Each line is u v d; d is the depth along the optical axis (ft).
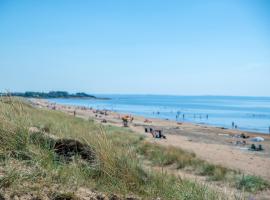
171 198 17.12
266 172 56.13
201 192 18.90
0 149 15.85
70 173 15.87
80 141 20.39
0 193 11.76
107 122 152.25
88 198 13.43
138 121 194.29
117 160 18.58
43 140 19.36
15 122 18.40
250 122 257.75
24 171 13.96
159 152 49.08
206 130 159.53
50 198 12.53
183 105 637.30
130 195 15.93
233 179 40.70
